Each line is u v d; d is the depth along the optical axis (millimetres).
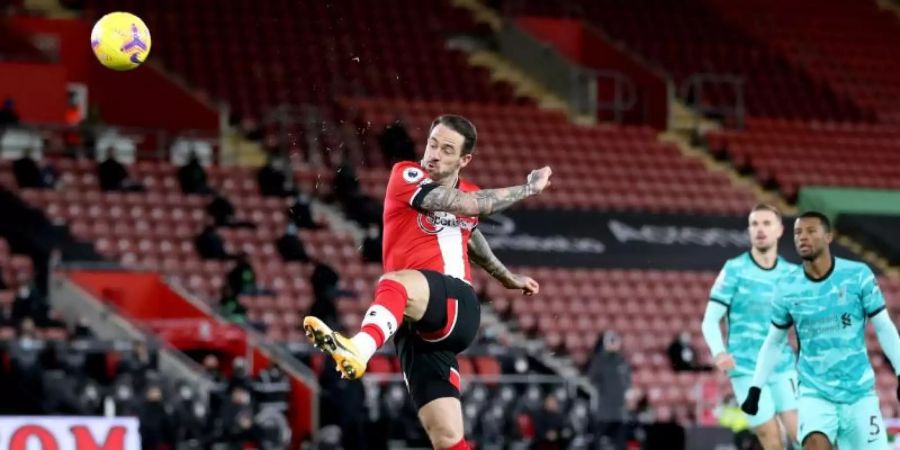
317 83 98625
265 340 66312
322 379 59844
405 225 25406
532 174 25094
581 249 87438
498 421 60938
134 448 49000
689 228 92000
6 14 95625
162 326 66312
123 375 56250
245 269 69750
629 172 97312
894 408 76875
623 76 106062
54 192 77812
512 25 110125
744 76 113250
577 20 111250
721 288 38531
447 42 109938
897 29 123562
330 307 68625
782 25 119938
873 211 97562
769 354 34906
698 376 75562
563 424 61250
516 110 101312
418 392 25266
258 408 58594
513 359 68875
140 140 89188
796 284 34219
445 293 24734
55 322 62750
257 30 101875
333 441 56188
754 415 38438
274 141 90938
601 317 80750
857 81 115938
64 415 53938
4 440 47000
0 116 80625
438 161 25328
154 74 94625
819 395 34125
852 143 107812
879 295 33688
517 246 86438
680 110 108938
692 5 119500
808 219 33625
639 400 73250
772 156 103812
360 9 107188
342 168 87438
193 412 55906
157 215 78312
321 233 80000
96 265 70438
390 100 98438
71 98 95000
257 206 81688
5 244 70750
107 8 98750
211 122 92625
